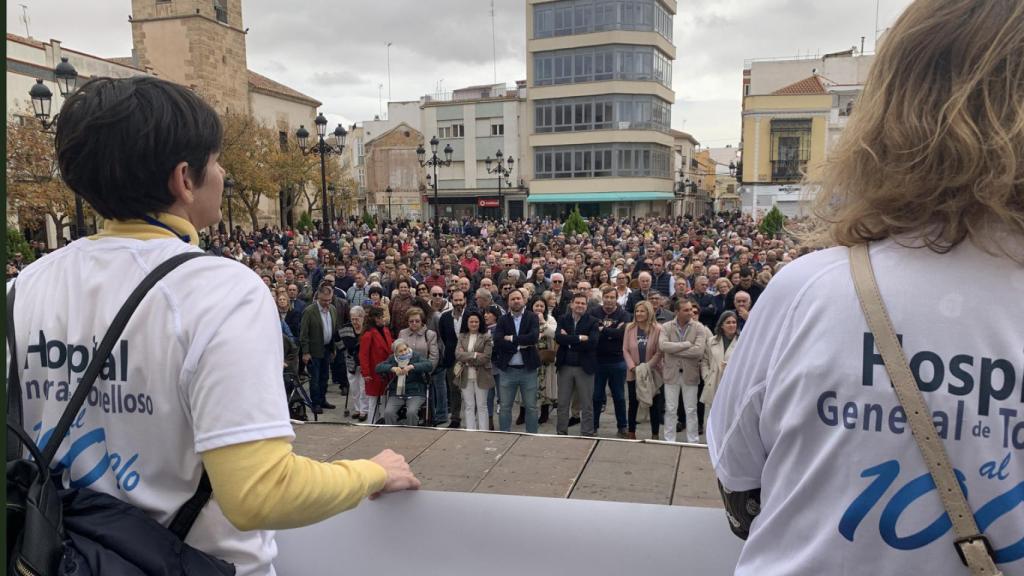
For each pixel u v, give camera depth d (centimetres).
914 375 77
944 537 75
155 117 108
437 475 405
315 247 2086
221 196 123
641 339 726
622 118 4778
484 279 1012
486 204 5197
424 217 5462
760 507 100
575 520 150
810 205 97
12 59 2406
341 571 153
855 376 79
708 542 146
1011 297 76
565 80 4853
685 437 759
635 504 150
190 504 106
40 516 92
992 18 77
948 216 79
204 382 98
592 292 937
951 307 77
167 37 4234
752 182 4522
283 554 155
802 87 4534
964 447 74
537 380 732
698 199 7494
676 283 959
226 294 105
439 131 5294
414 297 847
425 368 719
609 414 849
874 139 85
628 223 3825
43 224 2088
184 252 111
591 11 4725
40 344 110
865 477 78
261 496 95
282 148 4078
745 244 1962
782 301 89
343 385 999
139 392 103
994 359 75
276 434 99
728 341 685
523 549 150
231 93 4534
